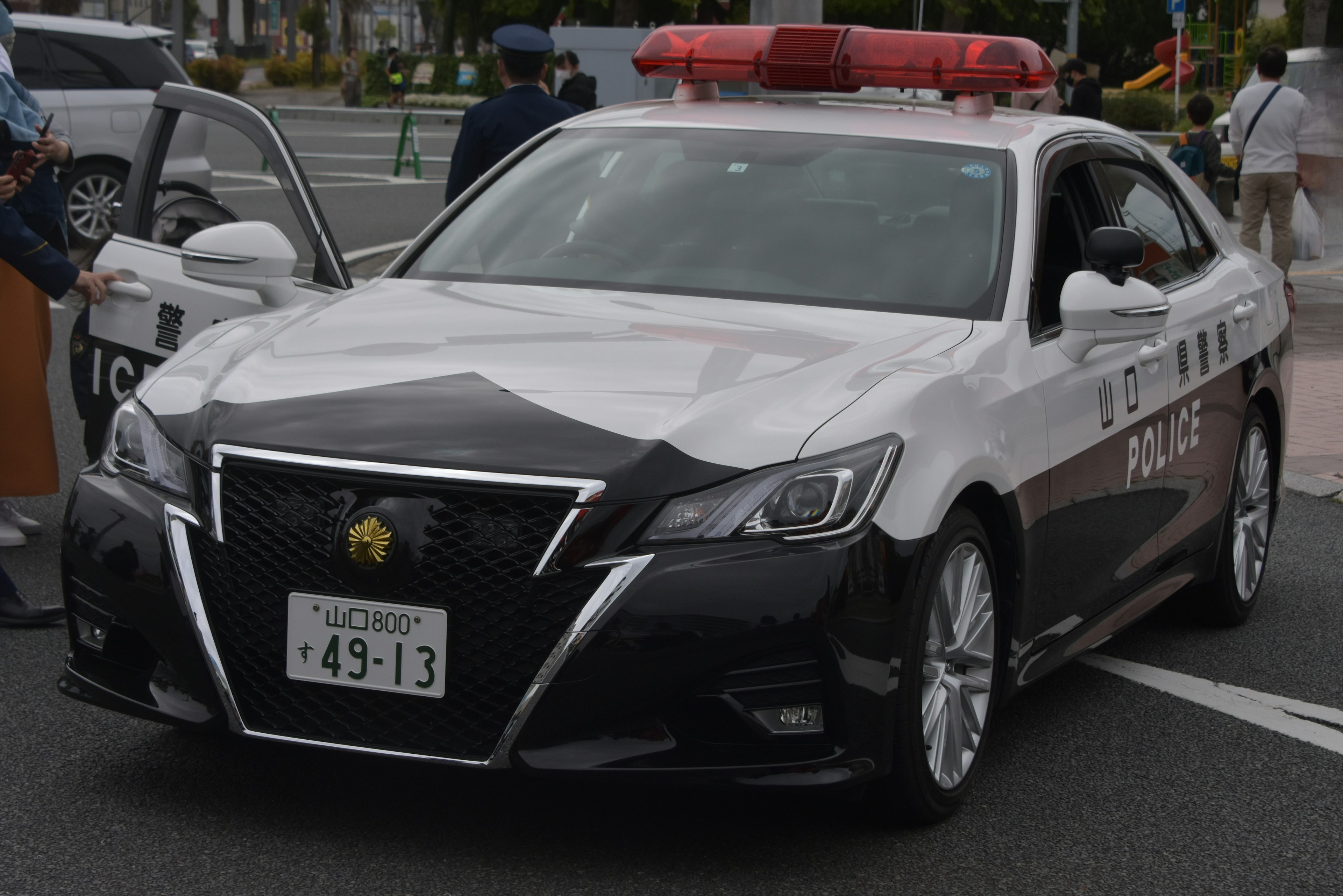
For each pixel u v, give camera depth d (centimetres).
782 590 397
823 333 486
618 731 397
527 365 445
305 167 3098
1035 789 500
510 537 398
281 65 7806
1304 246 1691
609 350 459
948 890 420
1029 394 491
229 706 420
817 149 582
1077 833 464
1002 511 470
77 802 458
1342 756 543
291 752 500
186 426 442
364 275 1723
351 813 454
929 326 500
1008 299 516
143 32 1880
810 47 625
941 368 462
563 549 395
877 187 559
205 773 482
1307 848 461
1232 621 705
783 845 442
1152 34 9762
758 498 404
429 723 407
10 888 401
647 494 399
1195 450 634
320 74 7781
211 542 422
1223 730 568
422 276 570
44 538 774
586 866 424
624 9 6059
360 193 2623
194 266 566
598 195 582
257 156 3081
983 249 531
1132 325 512
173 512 429
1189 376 624
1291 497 977
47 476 723
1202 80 6669
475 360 451
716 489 403
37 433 718
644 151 599
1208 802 495
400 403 422
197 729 430
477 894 405
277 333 491
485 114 1058
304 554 411
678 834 446
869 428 422
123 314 650
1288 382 750
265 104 6406
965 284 522
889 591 412
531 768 398
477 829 445
